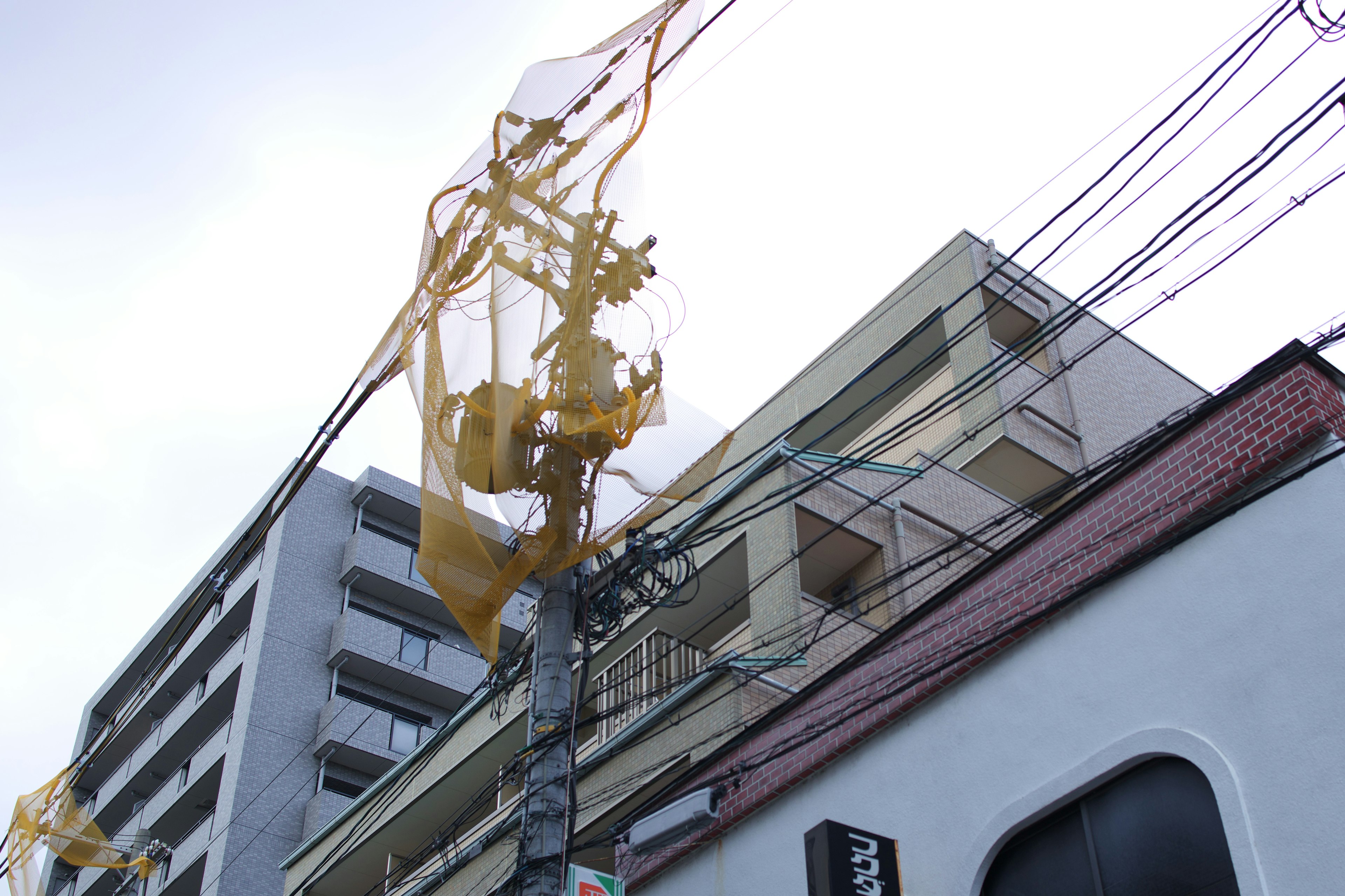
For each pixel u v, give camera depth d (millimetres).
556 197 8805
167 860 33969
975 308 22141
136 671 44344
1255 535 8367
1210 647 8336
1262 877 7348
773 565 16484
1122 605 9094
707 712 14992
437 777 21984
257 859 32344
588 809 16062
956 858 9422
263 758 34125
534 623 11766
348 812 24328
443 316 9078
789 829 11109
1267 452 8430
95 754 19375
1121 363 24312
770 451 17578
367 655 36656
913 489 18281
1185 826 8141
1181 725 8273
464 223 9062
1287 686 7758
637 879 12516
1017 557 10148
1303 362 8469
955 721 10031
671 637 17281
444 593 8555
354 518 40562
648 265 9078
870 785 10523
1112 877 8469
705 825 11609
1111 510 9461
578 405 8938
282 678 35906
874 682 10945
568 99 8703
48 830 21844
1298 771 7461
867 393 22953
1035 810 8984
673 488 9453
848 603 13961
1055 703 9258
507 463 8953
